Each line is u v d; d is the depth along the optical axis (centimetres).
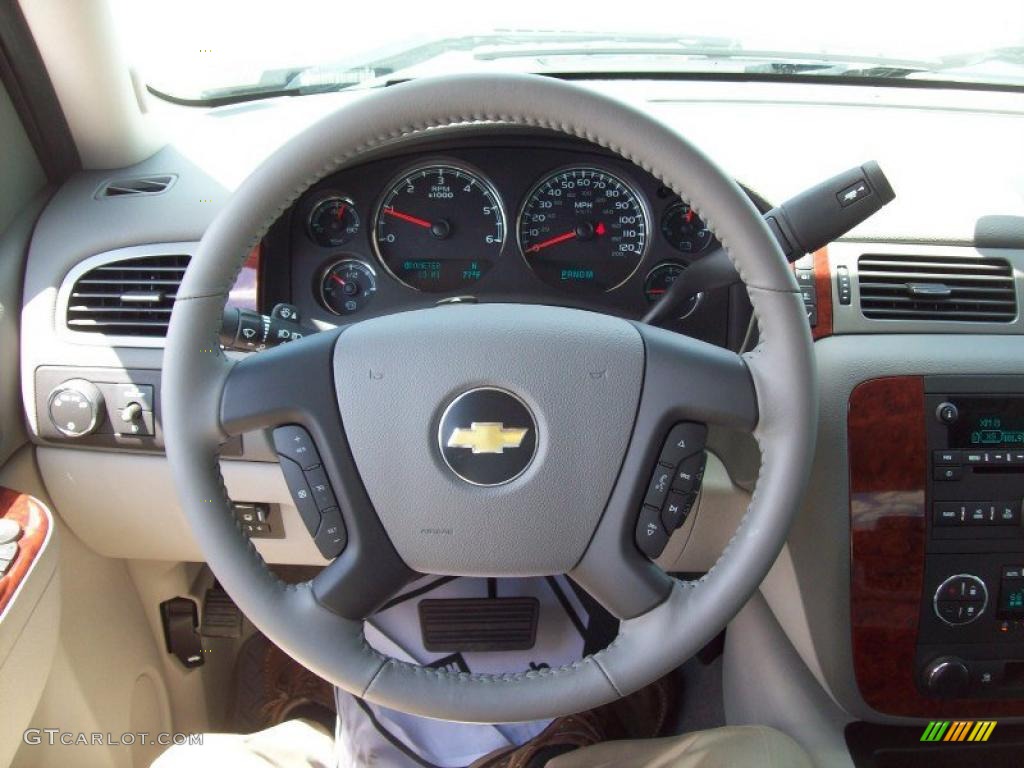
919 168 139
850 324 129
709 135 144
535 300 143
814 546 129
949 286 131
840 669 131
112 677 154
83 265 135
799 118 151
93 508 141
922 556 127
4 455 131
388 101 82
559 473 92
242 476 134
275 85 160
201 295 86
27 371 133
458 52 161
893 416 126
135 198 140
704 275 111
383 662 92
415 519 93
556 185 141
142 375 132
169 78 156
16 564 117
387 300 144
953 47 159
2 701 111
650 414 92
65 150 142
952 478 126
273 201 85
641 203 141
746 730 128
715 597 90
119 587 161
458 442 92
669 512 93
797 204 96
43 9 125
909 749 135
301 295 143
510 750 146
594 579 95
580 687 92
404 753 147
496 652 152
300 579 182
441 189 141
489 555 94
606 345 92
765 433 90
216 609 175
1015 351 129
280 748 145
